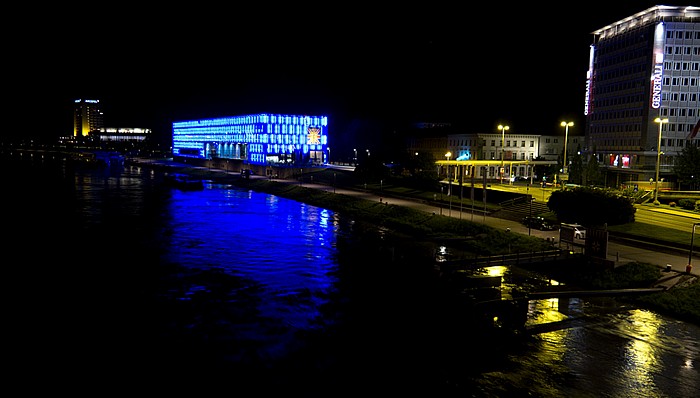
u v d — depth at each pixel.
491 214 91.25
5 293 53.59
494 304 43.88
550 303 49.88
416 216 91.31
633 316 46.41
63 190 151.62
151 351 40.50
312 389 34.94
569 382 35.53
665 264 56.81
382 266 63.12
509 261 57.88
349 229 88.69
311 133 197.00
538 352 39.91
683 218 78.12
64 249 73.12
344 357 39.50
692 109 122.31
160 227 90.56
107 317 47.22
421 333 43.62
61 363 38.47
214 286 56.06
